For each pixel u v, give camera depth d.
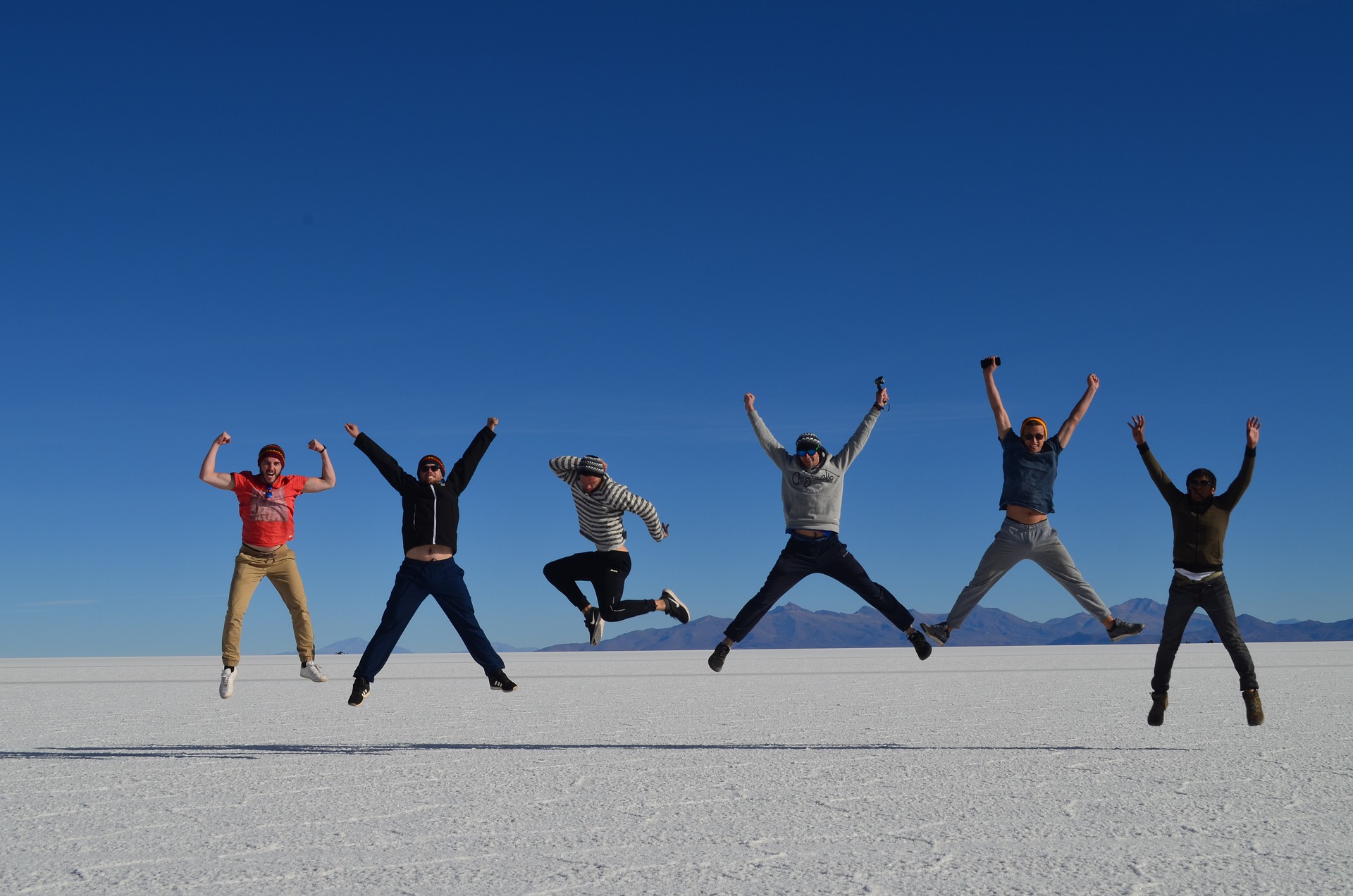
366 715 9.96
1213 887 3.41
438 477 8.45
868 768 6.09
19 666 28.56
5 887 3.48
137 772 6.10
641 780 5.65
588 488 9.40
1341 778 5.68
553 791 5.32
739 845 4.04
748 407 8.87
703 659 29.17
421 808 4.87
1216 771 5.94
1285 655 28.20
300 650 9.17
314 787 5.50
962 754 6.71
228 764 6.44
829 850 3.95
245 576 8.89
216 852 3.96
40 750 7.23
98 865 3.77
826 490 8.53
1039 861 3.77
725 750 6.96
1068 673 18.20
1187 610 7.51
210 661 32.78
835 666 22.64
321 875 3.60
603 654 37.22
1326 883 3.45
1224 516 7.45
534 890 3.38
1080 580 8.39
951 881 3.49
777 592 8.54
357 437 8.38
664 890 3.38
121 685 16.33
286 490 9.05
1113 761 6.32
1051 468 8.48
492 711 10.24
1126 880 3.50
